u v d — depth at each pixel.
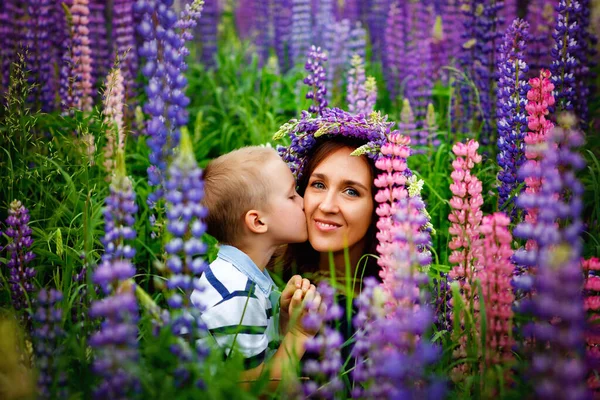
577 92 4.98
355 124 3.64
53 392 2.48
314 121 3.72
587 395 2.25
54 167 4.38
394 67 6.93
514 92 3.99
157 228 3.96
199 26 8.40
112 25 6.72
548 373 2.18
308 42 7.86
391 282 2.80
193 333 2.64
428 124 5.43
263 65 8.10
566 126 2.58
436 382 2.34
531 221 3.02
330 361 2.49
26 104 5.16
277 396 2.69
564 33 4.33
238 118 6.51
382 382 2.40
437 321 3.22
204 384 2.43
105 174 4.75
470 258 3.07
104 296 3.23
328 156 3.67
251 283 3.19
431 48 6.97
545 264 2.31
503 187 3.98
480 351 2.87
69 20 5.14
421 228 3.37
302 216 3.45
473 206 3.05
